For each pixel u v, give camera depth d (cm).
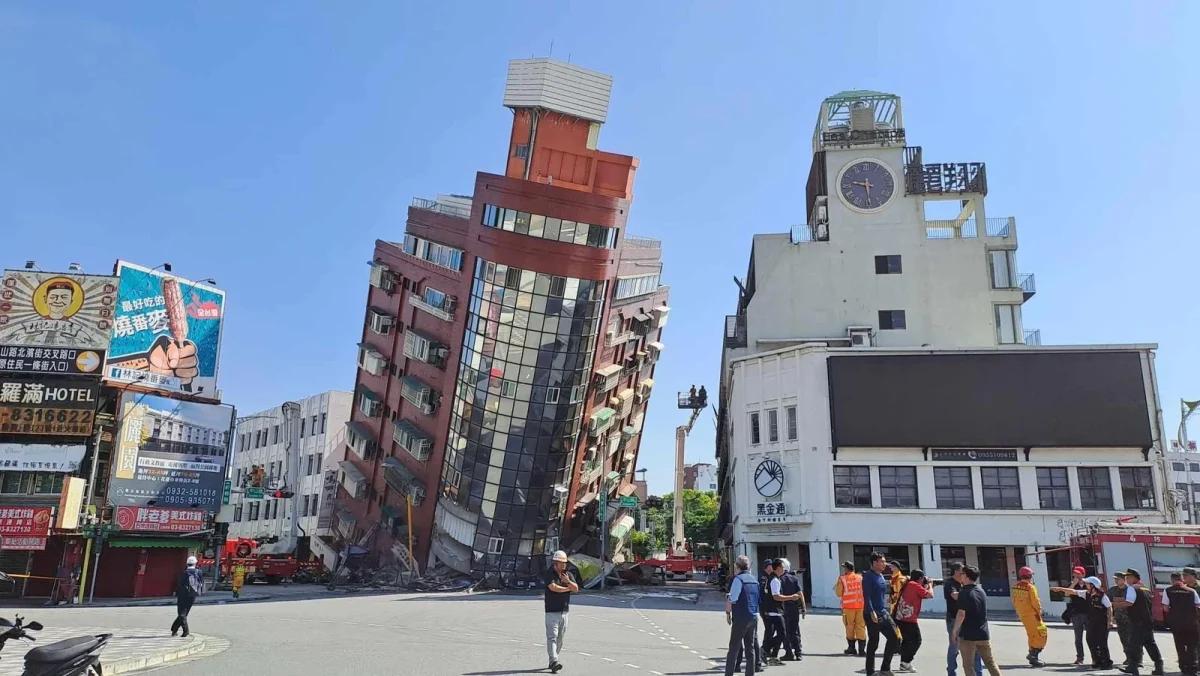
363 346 6150
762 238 5044
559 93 4947
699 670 1390
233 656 1495
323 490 6838
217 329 4522
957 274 4859
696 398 7138
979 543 3666
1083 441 3703
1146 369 3803
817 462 3841
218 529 4044
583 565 4834
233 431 4469
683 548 6781
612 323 5291
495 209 4747
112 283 4031
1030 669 1548
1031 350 3838
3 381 3816
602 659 1502
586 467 5575
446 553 5172
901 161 5034
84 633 1897
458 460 5109
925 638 2152
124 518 3747
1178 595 1455
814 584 3716
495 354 4916
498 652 1561
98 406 3875
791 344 4816
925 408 3822
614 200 4769
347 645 1673
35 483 3728
